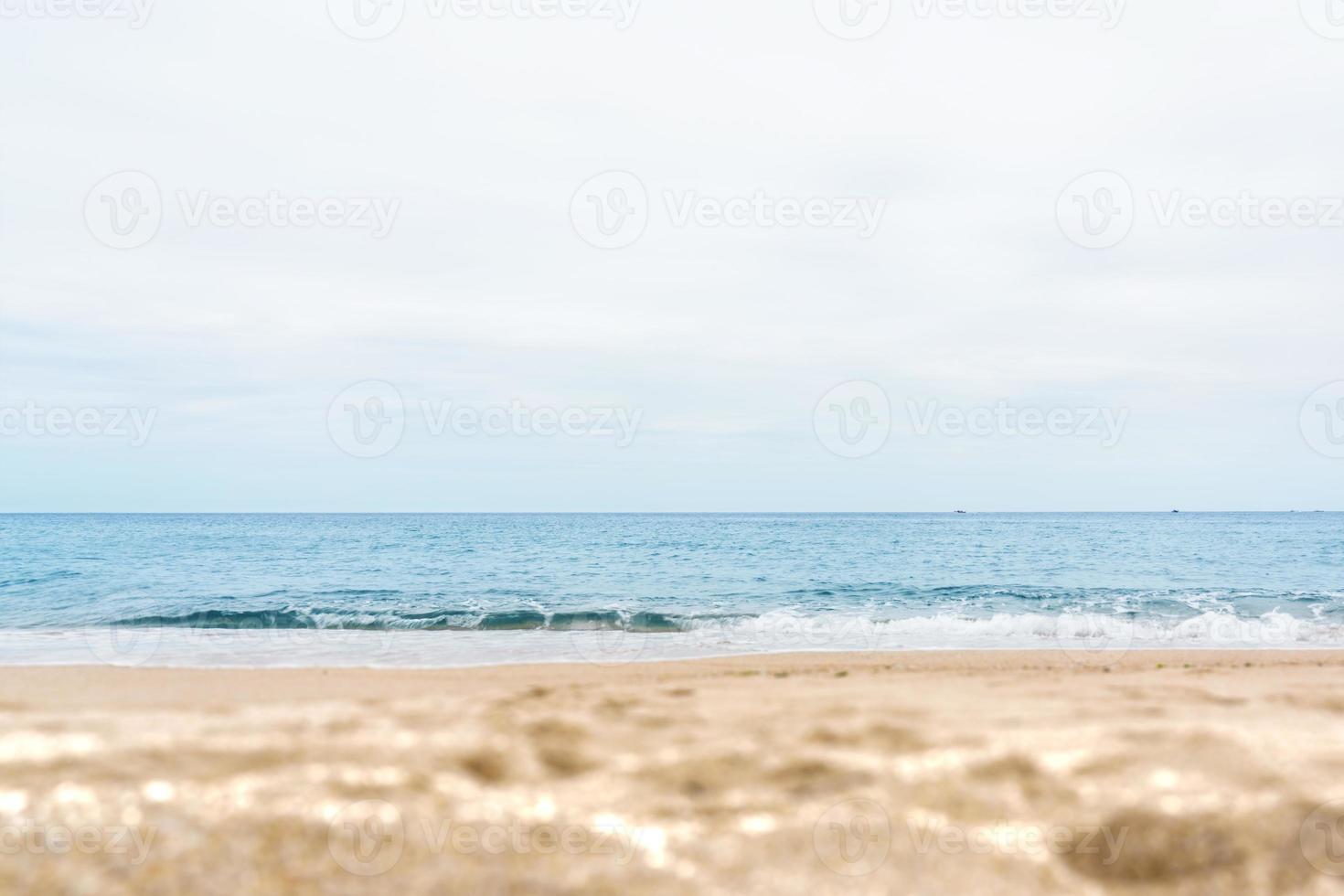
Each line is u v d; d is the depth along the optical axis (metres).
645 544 37.53
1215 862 2.91
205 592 19.80
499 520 88.56
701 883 2.78
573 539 41.03
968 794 3.38
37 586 20.97
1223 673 6.91
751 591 20.16
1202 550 33.62
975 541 39.62
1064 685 5.95
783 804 3.31
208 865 2.83
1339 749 3.70
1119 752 3.69
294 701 5.32
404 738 3.96
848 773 3.58
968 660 9.04
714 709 4.82
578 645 11.55
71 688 6.59
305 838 3.00
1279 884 2.80
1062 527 61.69
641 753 3.85
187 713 4.43
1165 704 5.00
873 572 24.78
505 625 14.12
